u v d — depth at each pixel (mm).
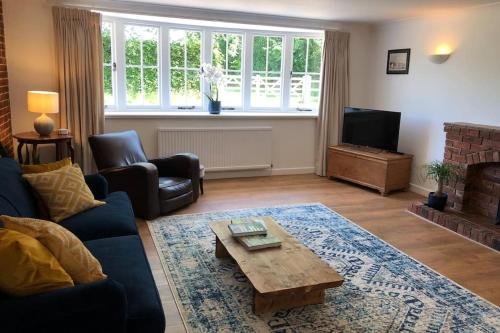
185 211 4211
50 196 2668
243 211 4250
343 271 2982
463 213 4176
